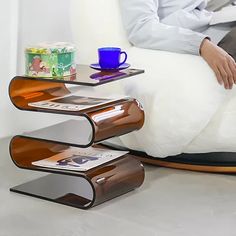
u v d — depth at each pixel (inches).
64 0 117.1
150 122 92.9
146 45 98.8
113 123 83.4
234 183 93.0
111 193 85.4
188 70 92.7
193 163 97.8
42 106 84.7
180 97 91.6
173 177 95.7
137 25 98.7
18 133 114.9
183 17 102.8
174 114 91.8
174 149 94.5
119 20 101.7
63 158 89.2
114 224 78.2
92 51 101.6
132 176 88.4
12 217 80.2
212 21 103.3
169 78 92.4
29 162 90.1
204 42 94.7
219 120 93.4
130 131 88.0
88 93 92.4
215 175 96.5
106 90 97.2
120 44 101.2
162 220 79.5
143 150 99.2
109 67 88.1
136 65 95.8
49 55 83.7
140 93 93.7
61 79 82.7
